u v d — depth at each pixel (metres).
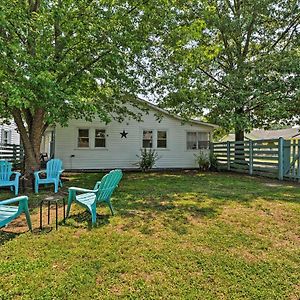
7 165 7.04
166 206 5.48
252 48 14.02
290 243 3.56
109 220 4.48
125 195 6.67
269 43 13.34
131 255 3.15
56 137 14.02
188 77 9.87
